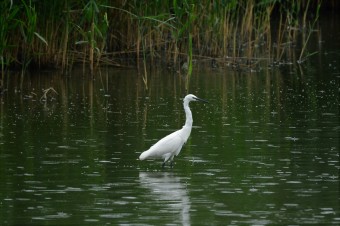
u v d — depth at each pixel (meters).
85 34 23.77
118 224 10.49
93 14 22.77
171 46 25.98
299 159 14.16
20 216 10.85
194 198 11.73
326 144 15.36
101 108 19.31
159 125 17.30
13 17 21.98
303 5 34.97
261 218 10.73
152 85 22.66
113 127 17.08
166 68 25.69
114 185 12.48
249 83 23.08
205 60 26.23
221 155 14.52
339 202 11.46
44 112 18.80
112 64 25.88
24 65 23.92
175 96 20.92
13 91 21.58
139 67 25.67
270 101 20.22
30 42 21.59
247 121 17.73
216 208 11.20
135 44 26.09
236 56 27.08
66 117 18.20
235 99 20.52
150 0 24.02
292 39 31.30
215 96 20.95
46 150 14.90
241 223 10.51
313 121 17.69
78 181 12.72
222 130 16.77
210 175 13.10
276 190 12.15
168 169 13.55
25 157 14.32
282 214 10.89
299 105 19.67
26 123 17.50
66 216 10.84
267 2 26.27
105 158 14.30
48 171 13.34
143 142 15.60
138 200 11.62
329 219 10.66
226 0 24.42
